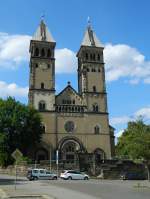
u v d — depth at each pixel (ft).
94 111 354.13
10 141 311.47
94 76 367.45
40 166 282.77
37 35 368.27
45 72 354.95
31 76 350.02
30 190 127.24
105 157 341.82
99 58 375.66
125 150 255.29
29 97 343.67
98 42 383.04
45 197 99.19
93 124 349.82
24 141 317.83
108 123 353.51
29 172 221.87
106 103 360.28
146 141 230.27
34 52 359.46
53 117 342.03
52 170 281.54
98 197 101.81
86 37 383.86
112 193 117.29
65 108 347.97
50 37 370.12
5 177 239.91
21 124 316.19
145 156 231.71
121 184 174.70
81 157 299.79
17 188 137.28
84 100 355.77
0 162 310.24
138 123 248.73
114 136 387.75
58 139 337.31
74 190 129.90
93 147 342.85
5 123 312.91
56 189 134.10
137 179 253.03
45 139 333.83
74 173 233.76
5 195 105.40
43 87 350.02
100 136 347.77
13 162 306.55
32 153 323.78
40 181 201.67
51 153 331.36
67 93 356.59
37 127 322.96
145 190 132.98
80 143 341.00
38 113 334.85
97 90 363.15
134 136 238.27
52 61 359.66
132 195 109.70
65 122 343.87
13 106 322.75
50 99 346.95
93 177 267.18
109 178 261.85
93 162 296.30
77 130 344.49
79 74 384.88
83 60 370.32
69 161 311.06
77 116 348.79
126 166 270.05
